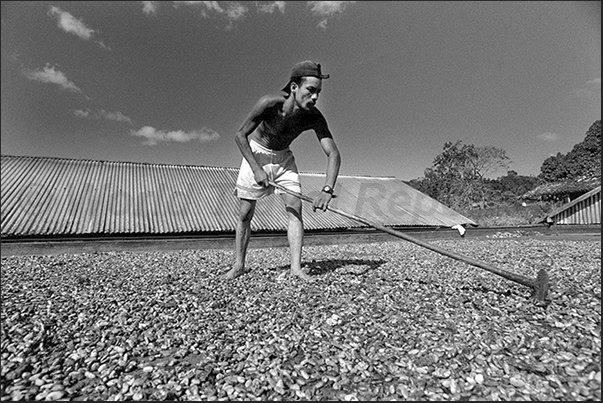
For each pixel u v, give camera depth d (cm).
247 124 504
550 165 4369
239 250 599
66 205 1430
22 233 1186
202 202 1670
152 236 1345
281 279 556
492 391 241
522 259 810
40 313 420
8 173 1606
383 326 357
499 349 298
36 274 707
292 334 343
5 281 623
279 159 558
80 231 1261
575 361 269
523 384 247
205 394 251
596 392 232
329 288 495
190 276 634
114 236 1303
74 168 1789
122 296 493
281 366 286
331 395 248
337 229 1650
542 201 3419
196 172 2027
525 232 1916
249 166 556
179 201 1648
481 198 4644
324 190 498
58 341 343
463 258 431
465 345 306
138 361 306
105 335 355
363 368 279
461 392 243
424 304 421
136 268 774
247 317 395
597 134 3978
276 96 498
